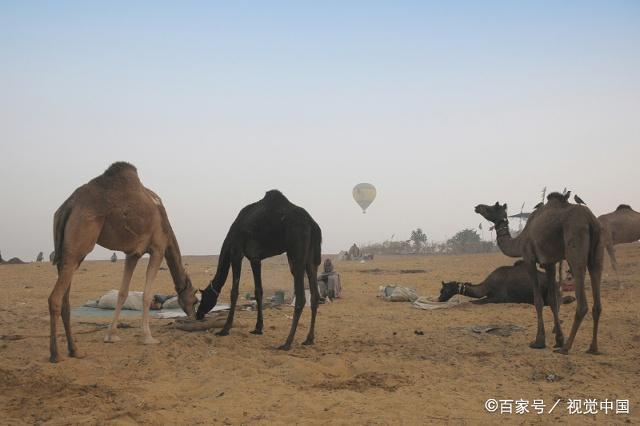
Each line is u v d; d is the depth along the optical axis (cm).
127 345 903
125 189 852
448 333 1082
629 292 1694
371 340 1015
